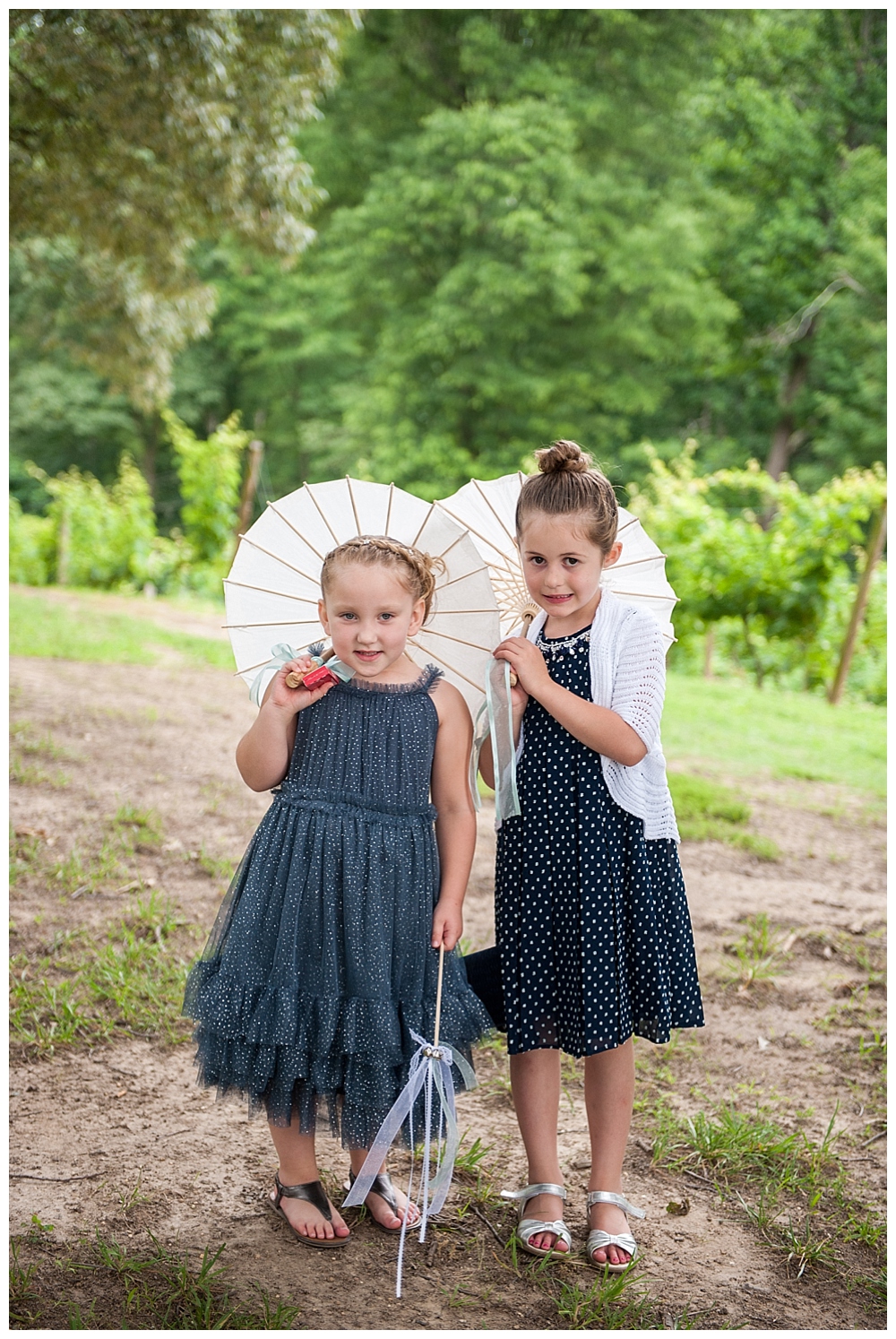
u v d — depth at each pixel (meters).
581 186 20.78
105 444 29.88
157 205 8.14
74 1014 3.08
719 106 23.95
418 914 2.21
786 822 5.94
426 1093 2.09
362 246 22.22
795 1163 2.65
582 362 22.72
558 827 2.31
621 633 2.36
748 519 13.25
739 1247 2.34
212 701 7.48
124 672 8.21
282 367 27.97
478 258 20.84
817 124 24.25
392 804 2.22
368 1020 2.13
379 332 25.52
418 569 2.22
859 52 24.27
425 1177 2.07
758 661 12.08
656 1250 2.30
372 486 2.36
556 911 2.30
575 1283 2.17
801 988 3.71
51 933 3.62
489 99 22.19
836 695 10.70
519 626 2.56
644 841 2.33
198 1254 2.19
